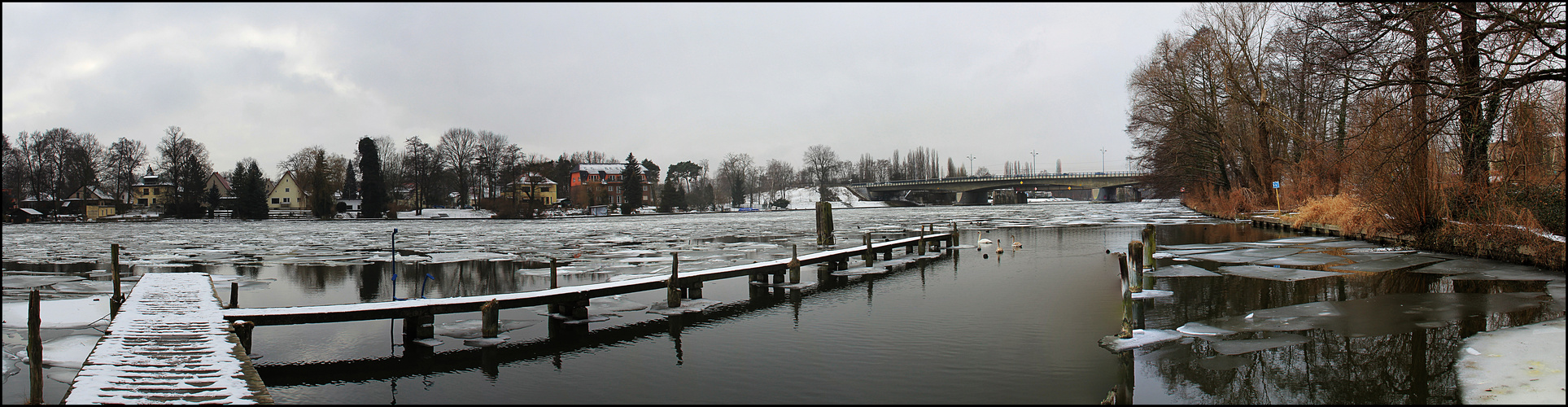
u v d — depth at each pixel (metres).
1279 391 8.74
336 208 99.75
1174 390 8.95
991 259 25.14
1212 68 47.38
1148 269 19.66
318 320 13.27
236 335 12.11
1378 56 19.84
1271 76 44.53
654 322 14.74
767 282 19.89
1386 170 23.16
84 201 94.25
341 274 25.45
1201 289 16.22
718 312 15.73
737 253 31.45
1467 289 14.86
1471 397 8.18
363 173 97.12
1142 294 15.80
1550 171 19.98
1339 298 14.43
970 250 29.20
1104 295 16.17
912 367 10.62
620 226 62.47
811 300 17.00
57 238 50.38
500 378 10.91
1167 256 23.39
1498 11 16.39
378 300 19.14
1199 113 48.59
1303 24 22.94
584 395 9.96
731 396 9.66
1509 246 18.61
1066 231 40.06
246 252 35.34
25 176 87.25
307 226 71.62
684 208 118.94
